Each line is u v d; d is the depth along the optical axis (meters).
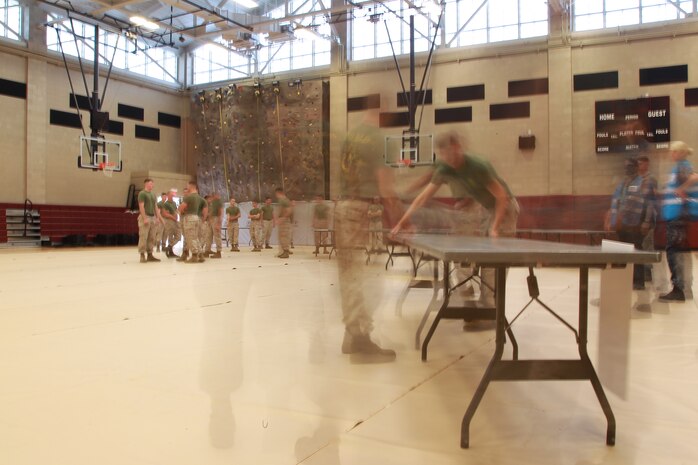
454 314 2.82
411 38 14.52
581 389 2.29
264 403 2.06
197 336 3.29
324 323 3.48
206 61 20.89
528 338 3.33
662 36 13.78
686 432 1.83
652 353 2.86
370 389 2.24
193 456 1.61
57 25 17.86
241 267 8.25
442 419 1.92
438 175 3.52
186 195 9.89
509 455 1.64
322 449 1.66
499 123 14.49
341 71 17.28
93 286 6.11
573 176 5.14
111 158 19.22
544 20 14.67
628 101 13.08
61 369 2.58
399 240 3.12
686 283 4.69
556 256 1.58
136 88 20.27
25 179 17.20
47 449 1.67
